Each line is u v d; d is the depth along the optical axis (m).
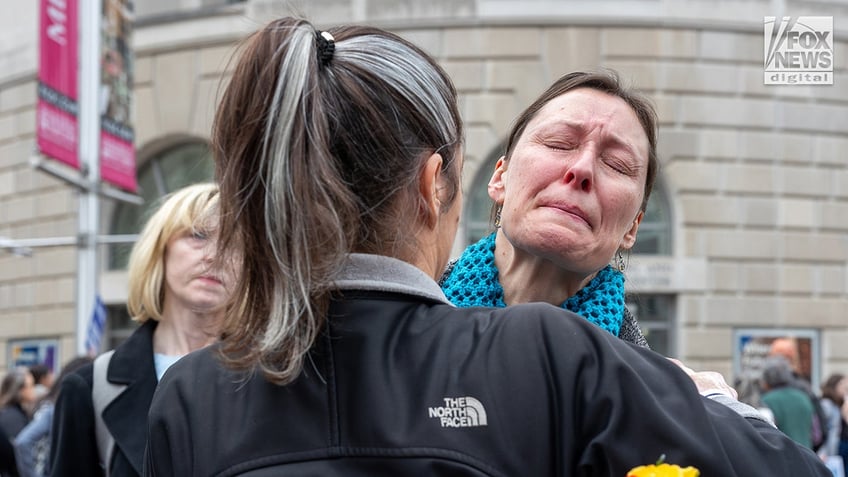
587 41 12.28
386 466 1.15
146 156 13.64
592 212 1.59
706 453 1.12
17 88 14.54
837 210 12.79
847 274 12.80
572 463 1.15
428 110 1.29
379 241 1.28
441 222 1.36
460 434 1.15
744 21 12.49
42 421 4.85
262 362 1.19
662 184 12.48
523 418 1.16
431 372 1.20
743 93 12.52
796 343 12.62
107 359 2.62
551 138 1.62
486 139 12.24
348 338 1.23
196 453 1.23
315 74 1.23
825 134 12.76
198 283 2.63
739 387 11.70
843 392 9.05
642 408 1.14
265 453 1.19
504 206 1.67
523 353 1.19
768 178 12.58
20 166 14.41
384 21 12.33
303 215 1.19
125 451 2.43
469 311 1.27
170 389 1.30
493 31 12.30
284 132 1.20
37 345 14.10
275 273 1.21
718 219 12.47
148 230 2.75
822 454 7.45
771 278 12.57
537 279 1.69
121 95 10.16
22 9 14.64
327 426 1.18
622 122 1.63
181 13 13.34
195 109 13.30
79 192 9.75
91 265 9.73
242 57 1.27
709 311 12.39
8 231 14.48
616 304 1.71
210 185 2.76
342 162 1.24
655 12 12.34
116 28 10.09
